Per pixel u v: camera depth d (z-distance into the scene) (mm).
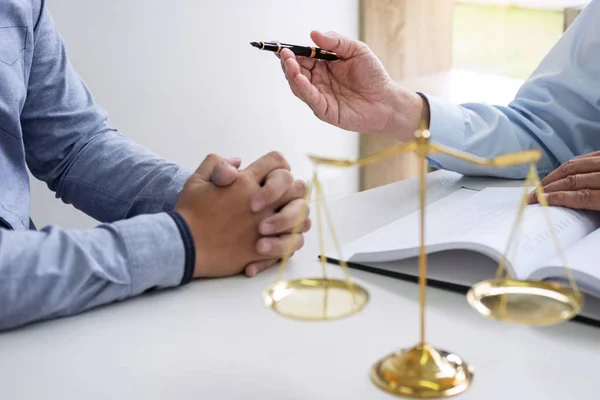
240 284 739
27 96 1051
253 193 768
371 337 609
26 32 1020
